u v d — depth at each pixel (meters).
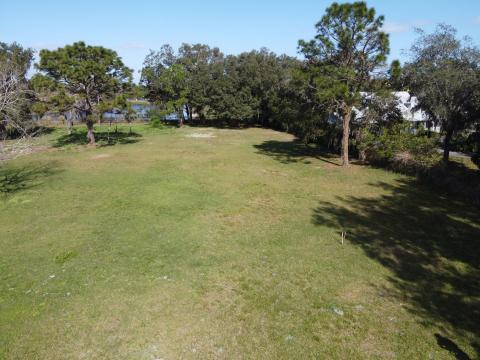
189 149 25.81
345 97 17.23
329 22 18.05
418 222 11.59
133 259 8.91
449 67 18.16
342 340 6.16
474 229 10.98
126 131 36.22
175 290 7.59
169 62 41.84
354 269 8.56
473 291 7.65
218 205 13.23
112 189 15.17
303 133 29.41
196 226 11.14
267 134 35.56
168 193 14.60
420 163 17.16
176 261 8.85
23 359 5.67
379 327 6.51
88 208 12.73
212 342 6.08
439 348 5.96
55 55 24.00
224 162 21.20
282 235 10.53
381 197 14.30
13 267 8.52
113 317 6.70
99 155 23.05
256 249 9.59
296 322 6.62
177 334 6.26
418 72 19.48
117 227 11.00
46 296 7.33
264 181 16.81
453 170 19.03
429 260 9.03
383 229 11.01
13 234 10.48
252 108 40.06
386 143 18.80
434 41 19.09
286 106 32.91
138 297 7.32
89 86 25.75
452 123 18.92
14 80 17.55
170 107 39.59
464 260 9.02
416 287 7.81
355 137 22.28
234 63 41.75
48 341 6.07
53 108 23.91
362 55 18.48
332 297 7.43
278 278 8.13
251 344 6.04
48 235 10.38
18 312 6.80
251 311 6.93
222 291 7.59
